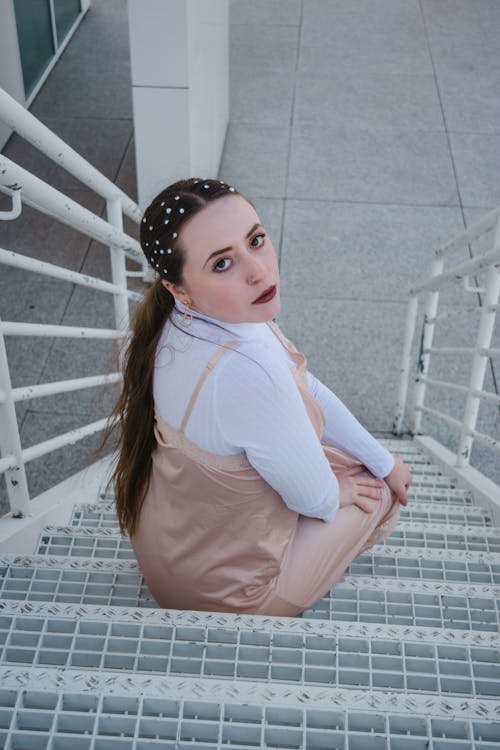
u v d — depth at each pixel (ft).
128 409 5.87
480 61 24.71
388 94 23.29
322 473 5.83
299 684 5.49
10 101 7.20
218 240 5.05
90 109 22.43
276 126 22.08
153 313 5.62
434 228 19.17
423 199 19.93
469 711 4.75
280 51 24.98
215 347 5.33
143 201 17.08
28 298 16.97
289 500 5.93
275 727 4.64
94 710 4.86
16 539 8.40
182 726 4.70
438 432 15.24
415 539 9.40
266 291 5.25
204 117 17.65
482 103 23.04
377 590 7.20
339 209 19.60
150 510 6.12
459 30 26.07
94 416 14.78
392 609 7.09
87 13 26.48
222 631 5.87
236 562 6.15
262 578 6.28
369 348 16.55
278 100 23.00
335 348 16.52
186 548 6.08
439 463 13.33
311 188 20.17
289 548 6.49
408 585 7.28
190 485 5.73
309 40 25.48
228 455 5.55
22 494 8.64
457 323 17.02
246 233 5.10
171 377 5.49
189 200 5.07
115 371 10.66
